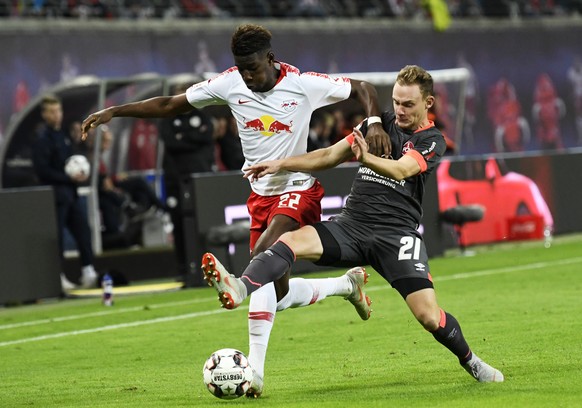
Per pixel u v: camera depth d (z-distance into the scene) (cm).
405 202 1828
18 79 5759
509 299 3195
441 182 4756
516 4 8038
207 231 4084
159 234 4903
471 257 4631
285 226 1912
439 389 1802
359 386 1898
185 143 4091
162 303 3650
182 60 6359
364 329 2738
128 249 4688
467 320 2795
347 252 1817
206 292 3919
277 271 1722
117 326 3102
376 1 7550
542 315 2802
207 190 4091
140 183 4866
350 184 4416
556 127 7925
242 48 1830
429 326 1769
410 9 7719
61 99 4512
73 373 2289
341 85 1908
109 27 6091
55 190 4072
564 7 8450
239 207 4191
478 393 1725
